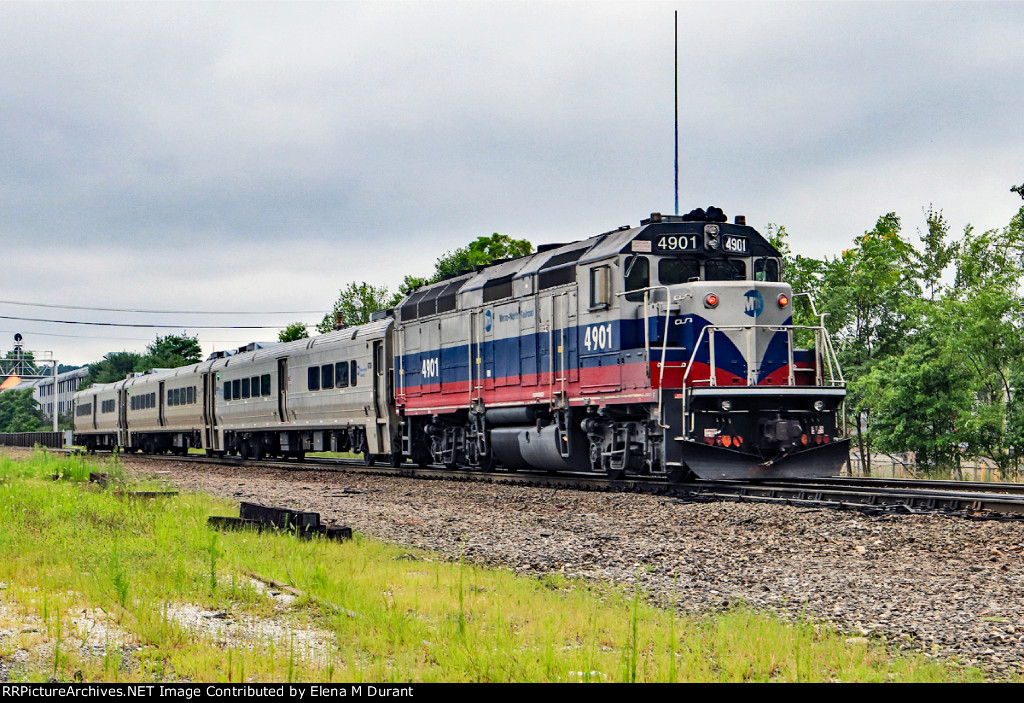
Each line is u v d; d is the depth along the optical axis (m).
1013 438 28.25
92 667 6.38
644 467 18.27
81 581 9.09
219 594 8.68
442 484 20.73
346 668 6.44
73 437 61.44
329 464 30.34
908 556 10.43
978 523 11.86
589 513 14.83
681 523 13.23
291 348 33.50
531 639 7.18
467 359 23.09
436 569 10.20
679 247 17.91
